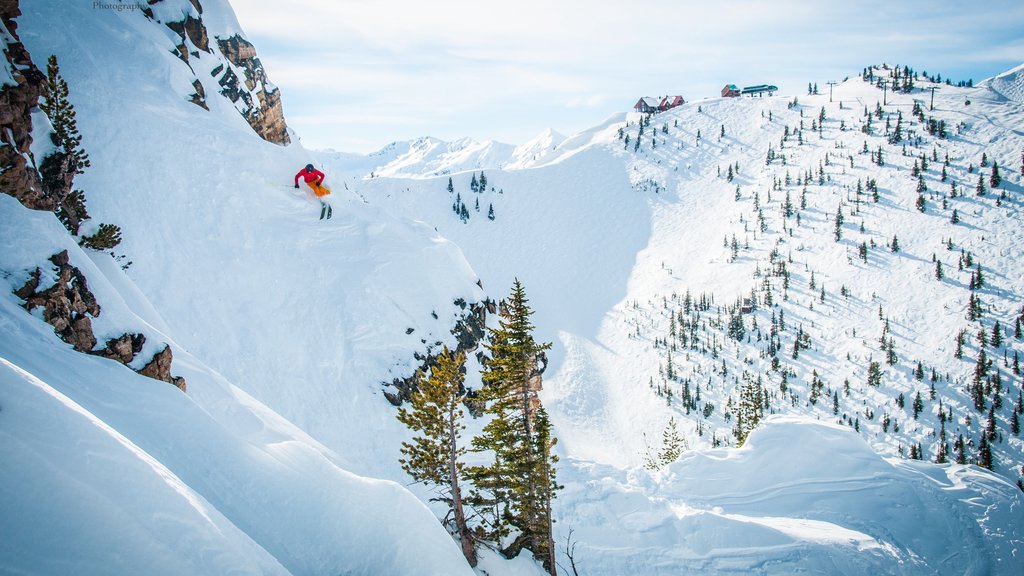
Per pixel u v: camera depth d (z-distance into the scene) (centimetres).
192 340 3738
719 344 19050
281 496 1588
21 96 2439
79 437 1041
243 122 5988
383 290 4956
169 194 4275
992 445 13912
